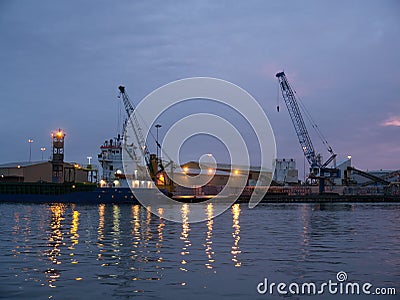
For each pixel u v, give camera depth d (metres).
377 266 26.22
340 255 30.34
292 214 85.81
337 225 57.59
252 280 22.34
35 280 21.91
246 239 40.00
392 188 186.88
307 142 172.62
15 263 26.34
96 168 167.38
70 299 18.62
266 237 41.78
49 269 24.59
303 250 32.78
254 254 30.62
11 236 40.91
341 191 185.75
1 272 23.69
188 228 51.53
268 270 24.83
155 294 19.53
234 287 20.92
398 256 30.02
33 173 157.25
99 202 118.88
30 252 30.75
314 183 188.62
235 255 30.12
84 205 112.88
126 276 22.95
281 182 195.38
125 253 30.62
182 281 21.97
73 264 26.14
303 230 49.94
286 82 170.00
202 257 29.16
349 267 25.83
